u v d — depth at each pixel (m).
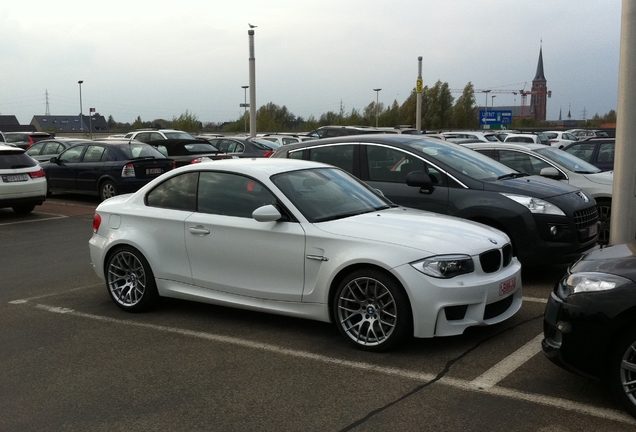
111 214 6.42
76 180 15.75
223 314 6.16
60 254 9.44
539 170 10.05
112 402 4.18
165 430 3.78
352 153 8.11
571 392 4.12
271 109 79.81
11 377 4.65
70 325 5.91
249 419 3.88
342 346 5.14
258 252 5.44
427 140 8.30
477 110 79.25
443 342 5.14
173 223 5.95
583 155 12.73
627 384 3.67
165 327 5.78
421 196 7.43
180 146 17.64
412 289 4.69
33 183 13.32
